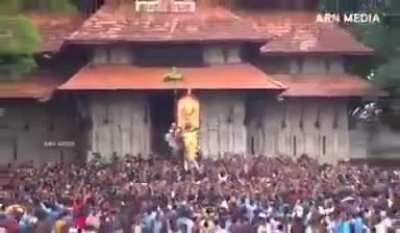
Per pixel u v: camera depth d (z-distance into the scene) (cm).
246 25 10344
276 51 10600
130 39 10112
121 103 10181
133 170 8769
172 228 6256
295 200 6775
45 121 10619
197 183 7969
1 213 5941
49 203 6456
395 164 10200
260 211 6412
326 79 10594
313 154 10538
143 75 10125
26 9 7650
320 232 6006
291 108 10538
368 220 5962
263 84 10031
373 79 9412
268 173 8800
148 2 10462
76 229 5966
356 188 7394
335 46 10556
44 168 9400
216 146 10125
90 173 8744
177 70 10075
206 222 6125
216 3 10538
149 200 6838
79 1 10881
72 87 10012
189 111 9938
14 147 10631
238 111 10150
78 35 10162
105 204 6644
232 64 10250
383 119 10106
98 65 10231
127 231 6225
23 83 10525
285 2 10981
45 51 10425
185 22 10344
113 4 10531
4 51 6781
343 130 10519
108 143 10175
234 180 8331
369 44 10306
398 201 6400
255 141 10494
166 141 9919
